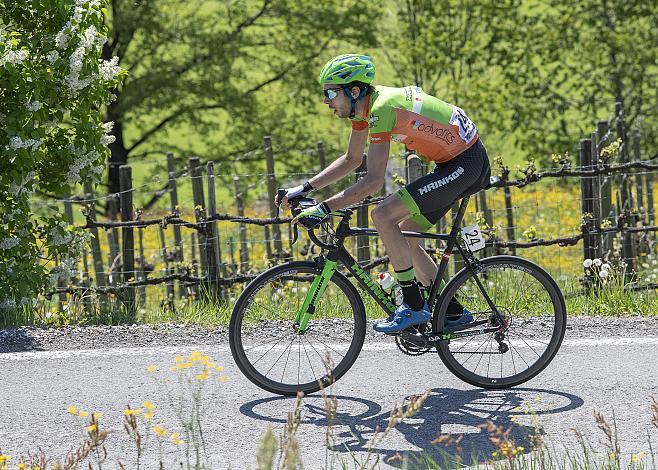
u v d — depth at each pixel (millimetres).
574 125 27438
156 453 6914
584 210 12914
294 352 8328
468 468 6578
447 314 8273
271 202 14258
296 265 8102
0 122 10922
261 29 32375
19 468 6000
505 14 26484
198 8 31359
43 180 11727
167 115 33250
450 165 7992
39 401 8016
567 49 26750
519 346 8367
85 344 9688
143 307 13617
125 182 13336
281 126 32000
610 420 7379
